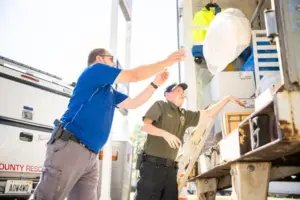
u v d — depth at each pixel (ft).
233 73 12.33
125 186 13.80
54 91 12.32
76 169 5.36
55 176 5.14
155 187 7.72
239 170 5.03
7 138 10.43
